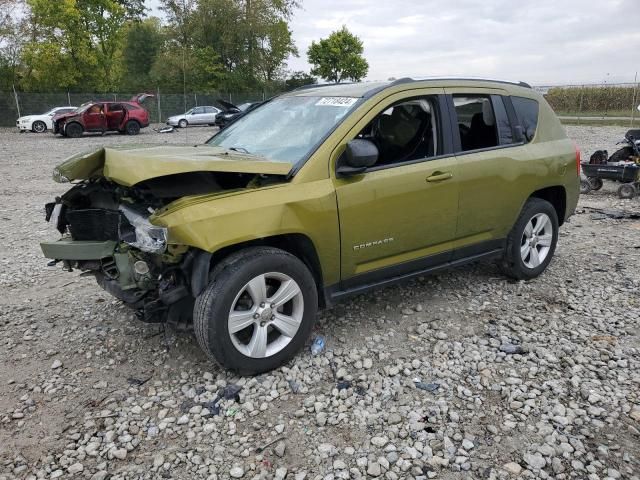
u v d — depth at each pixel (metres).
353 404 3.23
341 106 4.00
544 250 5.27
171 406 3.25
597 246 6.54
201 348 3.57
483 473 2.66
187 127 35.12
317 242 3.58
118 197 3.64
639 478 2.61
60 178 3.55
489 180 4.51
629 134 10.20
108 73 46.66
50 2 40.38
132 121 27.23
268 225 3.31
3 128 35.53
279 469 2.68
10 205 9.74
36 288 5.35
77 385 3.51
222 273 3.27
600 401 3.22
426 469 2.69
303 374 3.55
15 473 2.70
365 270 3.93
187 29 47.41
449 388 3.39
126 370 3.68
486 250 4.80
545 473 2.65
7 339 4.18
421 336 4.11
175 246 3.17
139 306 3.46
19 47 40.84
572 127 27.78
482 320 4.39
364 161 3.54
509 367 3.64
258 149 4.01
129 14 55.69
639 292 4.95
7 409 3.25
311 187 3.54
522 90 5.11
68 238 3.85
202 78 48.00
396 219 3.96
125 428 3.04
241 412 3.17
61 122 25.50
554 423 3.03
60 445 2.92
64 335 4.23
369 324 4.32
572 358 3.74
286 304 3.65
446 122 4.32
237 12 47.34
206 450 2.86
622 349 3.87
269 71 51.16
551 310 4.57
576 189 5.43
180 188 3.37
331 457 2.79
